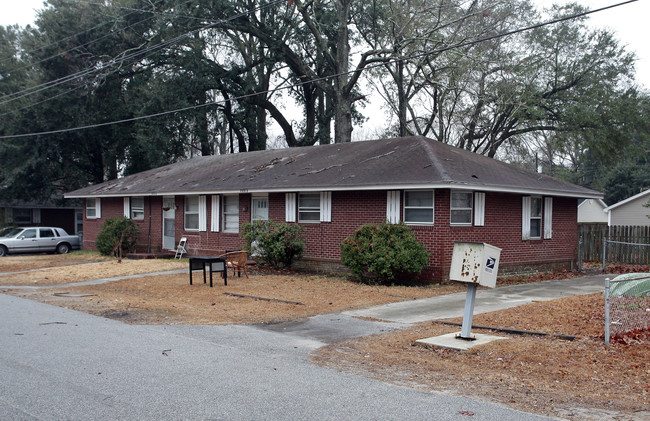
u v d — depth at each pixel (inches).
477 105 1316.4
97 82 1295.5
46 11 1336.1
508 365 296.2
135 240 1077.8
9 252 1173.1
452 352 328.2
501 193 711.7
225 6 1296.8
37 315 456.4
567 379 269.9
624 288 422.3
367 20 1446.9
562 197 824.9
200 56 1347.2
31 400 233.1
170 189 972.6
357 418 212.7
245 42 1550.2
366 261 625.6
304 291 589.6
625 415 219.1
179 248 980.6
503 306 496.4
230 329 401.4
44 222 1568.7
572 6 1277.1
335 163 805.2
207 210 944.3
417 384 262.4
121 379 265.6
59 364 293.6
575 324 385.1
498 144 1414.9
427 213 645.9
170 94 1301.7
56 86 1298.0
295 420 210.2
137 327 405.4
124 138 1400.1
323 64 1576.0
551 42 1282.0
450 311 471.2
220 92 1625.2
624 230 929.5
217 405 227.8
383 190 682.8
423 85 1318.9
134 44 1354.6
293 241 752.3
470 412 220.1
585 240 961.5
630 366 285.9
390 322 426.0
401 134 1386.6
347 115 1333.7
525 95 1242.0
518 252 740.0
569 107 1278.3
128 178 1234.0
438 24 1148.5
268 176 850.8
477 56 1145.4
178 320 437.1
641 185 1930.4
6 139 1316.4
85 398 236.1
